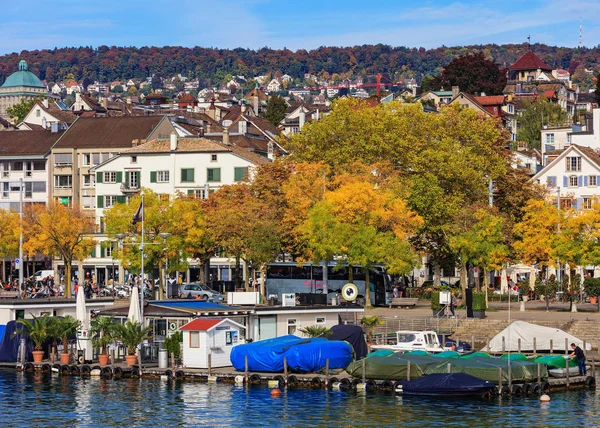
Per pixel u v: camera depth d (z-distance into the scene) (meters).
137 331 108.31
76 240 175.38
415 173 170.50
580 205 193.62
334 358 104.50
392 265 149.12
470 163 171.88
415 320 135.38
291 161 176.38
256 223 157.50
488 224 151.00
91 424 85.75
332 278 167.50
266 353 103.25
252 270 191.50
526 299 161.00
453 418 86.12
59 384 103.19
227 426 84.44
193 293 164.00
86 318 113.25
